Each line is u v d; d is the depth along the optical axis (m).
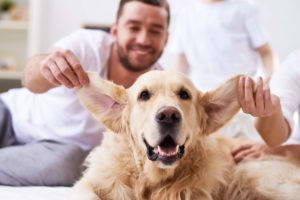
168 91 1.53
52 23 5.55
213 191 1.63
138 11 2.36
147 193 1.63
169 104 1.44
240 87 1.49
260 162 1.79
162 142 1.43
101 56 2.45
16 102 2.75
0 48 5.75
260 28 3.61
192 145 1.59
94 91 1.62
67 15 5.53
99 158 1.68
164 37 2.52
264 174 1.68
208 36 3.61
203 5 3.72
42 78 2.03
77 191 1.52
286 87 1.95
